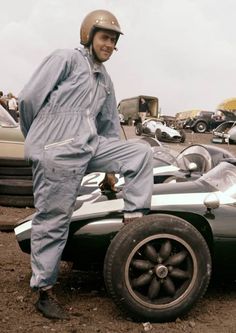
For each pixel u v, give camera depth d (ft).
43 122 11.86
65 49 12.09
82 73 11.98
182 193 13.91
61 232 11.96
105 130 13.24
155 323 12.16
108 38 12.19
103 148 12.20
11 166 27.84
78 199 14.57
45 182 11.78
